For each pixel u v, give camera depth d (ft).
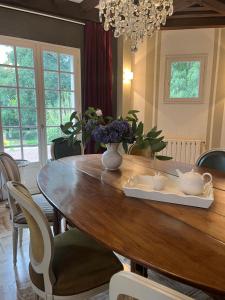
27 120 11.31
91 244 4.39
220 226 3.46
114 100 13.91
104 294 5.38
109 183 5.35
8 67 10.48
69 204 4.21
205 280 2.38
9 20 10.17
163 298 1.68
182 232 3.29
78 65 12.39
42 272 3.71
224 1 9.52
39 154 11.84
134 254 2.80
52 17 11.18
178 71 13.78
